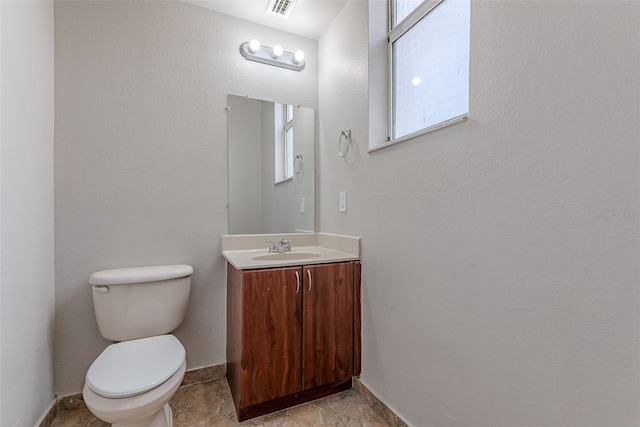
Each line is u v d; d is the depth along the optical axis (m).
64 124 1.61
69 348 1.63
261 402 1.53
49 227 1.53
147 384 1.15
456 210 1.16
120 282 1.54
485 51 1.05
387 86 1.76
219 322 1.98
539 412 0.89
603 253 0.75
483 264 1.05
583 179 0.79
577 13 0.80
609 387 0.74
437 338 1.25
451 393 1.18
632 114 0.70
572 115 0.81
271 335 1.54
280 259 1.98
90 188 1.67
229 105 2.03
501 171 0.99
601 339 0.76
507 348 0.98
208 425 1.50
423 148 1.32
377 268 1.62
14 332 1.19
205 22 1.96
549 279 0.86
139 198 1.78
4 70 1.13
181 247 1.88
